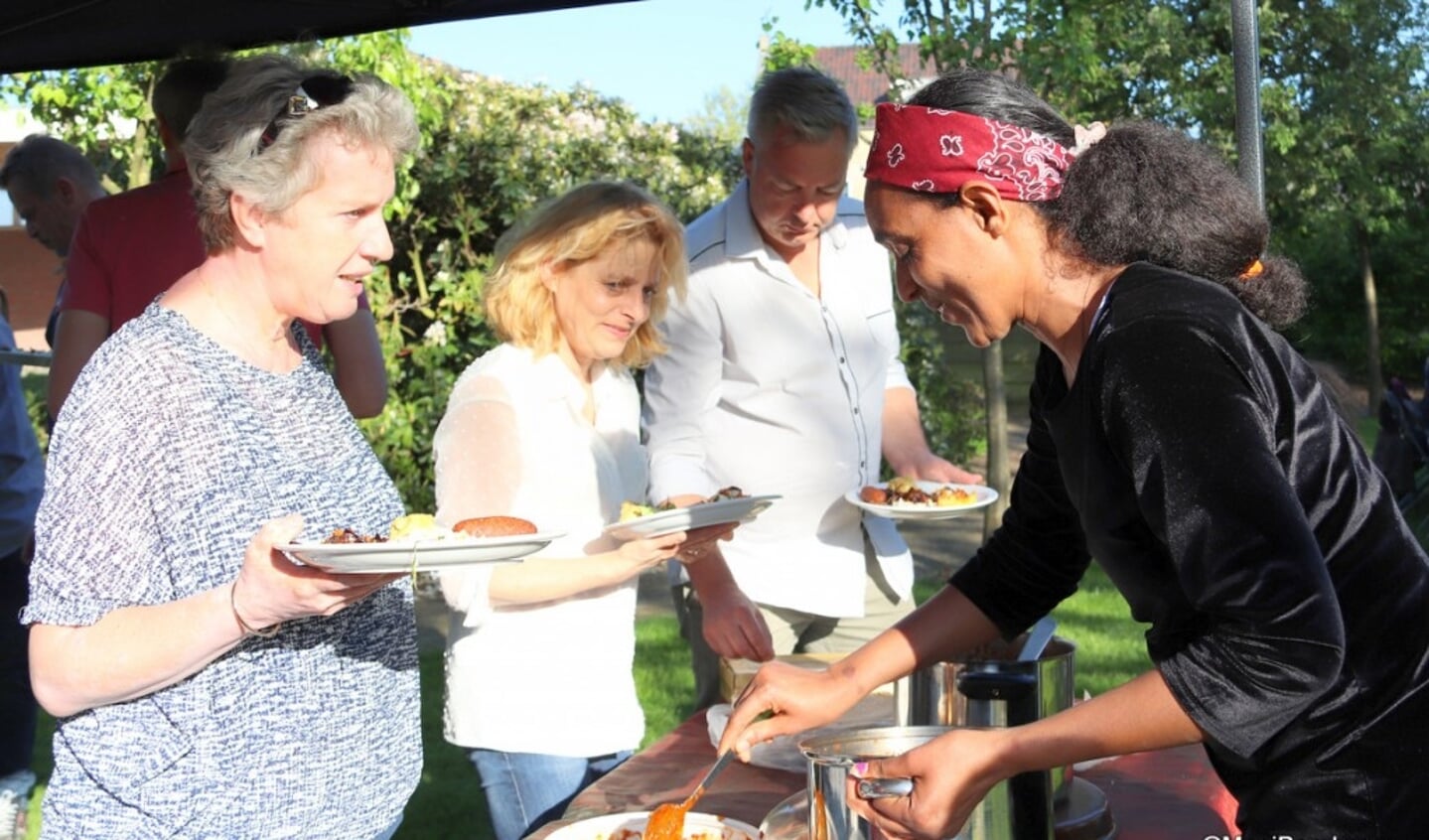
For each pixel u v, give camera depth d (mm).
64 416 1792
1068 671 2121
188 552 1783
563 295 2684
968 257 1658
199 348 1888
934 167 1637
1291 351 1564
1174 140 1664
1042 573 2143
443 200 8133
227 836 1839
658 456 3377
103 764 1774
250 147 1827
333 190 1855
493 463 2605
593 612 2676
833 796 1689
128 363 1809
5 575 4348
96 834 1780
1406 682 1537
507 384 2664
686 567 3031
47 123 7445
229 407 1877
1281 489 1406
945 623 2170
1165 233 1603
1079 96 7301
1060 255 1637
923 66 7016
